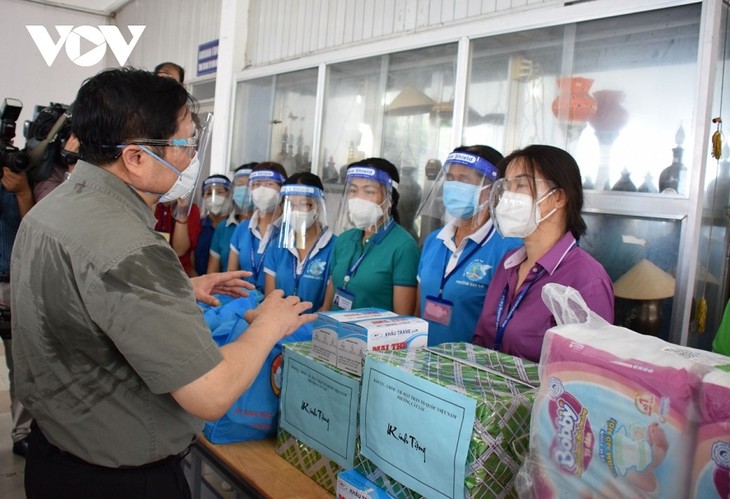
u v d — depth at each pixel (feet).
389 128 10.09
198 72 17.31
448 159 6.00
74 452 3.14
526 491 2.71
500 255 5.57
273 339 3.30
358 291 6.70
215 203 10.52
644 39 6.68
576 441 2.49
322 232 7.67
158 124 3.11
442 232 6.12
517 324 4.47
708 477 2.09
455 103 8.66
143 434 3.14
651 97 6.62
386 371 3.32
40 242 2.98
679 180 6.29
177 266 3.00
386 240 6.71
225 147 14.01
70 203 3.05
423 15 9.52
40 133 7.80
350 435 3.66
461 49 8.57
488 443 2.80
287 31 12.78
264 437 4.73
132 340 2.74
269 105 13.01
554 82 7.55
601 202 6.82
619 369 2.36
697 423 2.14
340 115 11.11
